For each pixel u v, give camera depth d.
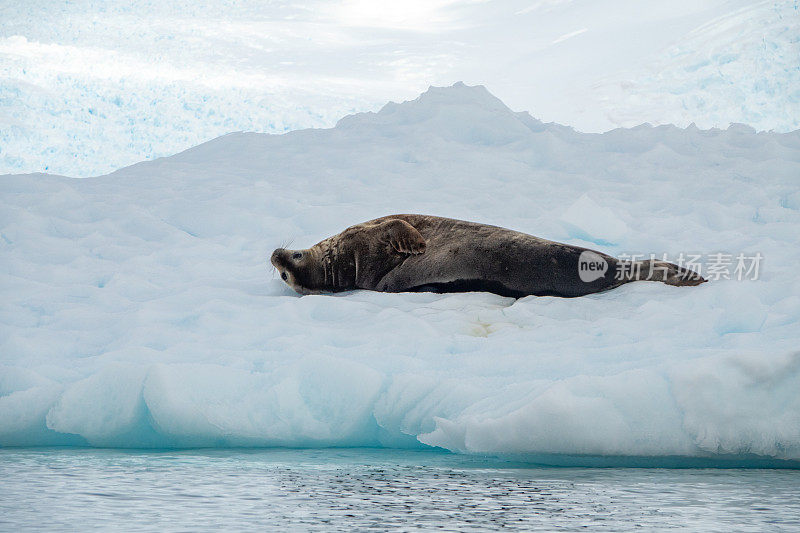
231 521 11.84
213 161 45.38
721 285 24.09
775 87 119.88
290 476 15.05
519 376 18.05
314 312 25.30
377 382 18.17
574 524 11.68
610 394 16.00
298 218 35.34
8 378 19.27
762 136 46.03
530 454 16.12
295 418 18.00
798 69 119.81
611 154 43.81
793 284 24.09
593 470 15.78
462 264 27.30
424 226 29.33
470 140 47.25
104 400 18.33
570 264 26.39
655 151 43.34
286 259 28.61
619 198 38.00
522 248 26.86
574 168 42.59
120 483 14.40
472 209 35.75
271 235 34.19
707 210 35.06
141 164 46.22
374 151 44.44
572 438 15.62
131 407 18.09
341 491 13.77
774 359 15.66
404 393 17.84
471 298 26.20
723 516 12.12
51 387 18.67
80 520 11.88
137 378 18.30
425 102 50.62
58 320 24.50
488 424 15.88
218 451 17.89
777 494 13.58
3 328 22.89
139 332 22.42
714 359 15.98
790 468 16.03
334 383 18.30
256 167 43.94
